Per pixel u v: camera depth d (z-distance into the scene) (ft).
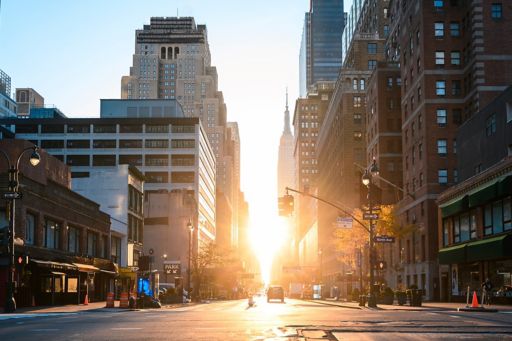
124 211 237.66
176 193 377.50
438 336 51.16
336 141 508.53
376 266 141.08
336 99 507.30
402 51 290.76
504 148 173.88
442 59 251.39
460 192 178.81
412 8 270.87
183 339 48.83
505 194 144.36
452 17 253.24
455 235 188.03
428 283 236.22
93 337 51.16
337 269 465.06
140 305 142.31
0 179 132.98
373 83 359.46
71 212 172.04
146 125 472.85
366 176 137.28
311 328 59.93
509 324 65.98
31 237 144.36
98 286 196.85
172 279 358.02
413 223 261.65
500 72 231.71
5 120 466.70
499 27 234.38
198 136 470.80
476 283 173.17
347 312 103.14
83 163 466.29
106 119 471.21
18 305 134.31
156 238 369.91
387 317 81.92
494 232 156.15
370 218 139.54
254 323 68.39
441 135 246.68
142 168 467.93
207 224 529.45
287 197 130.00
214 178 629.92
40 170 153.17
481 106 229.66
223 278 426.92
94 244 199.62
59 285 159.33
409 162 273.13
